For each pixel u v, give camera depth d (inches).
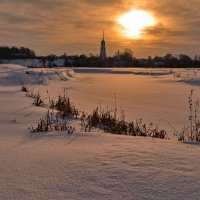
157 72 1862.7
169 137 279.0
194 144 176.6
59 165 136.5
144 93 735.7
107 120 311.9
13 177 122.8
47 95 605.0
